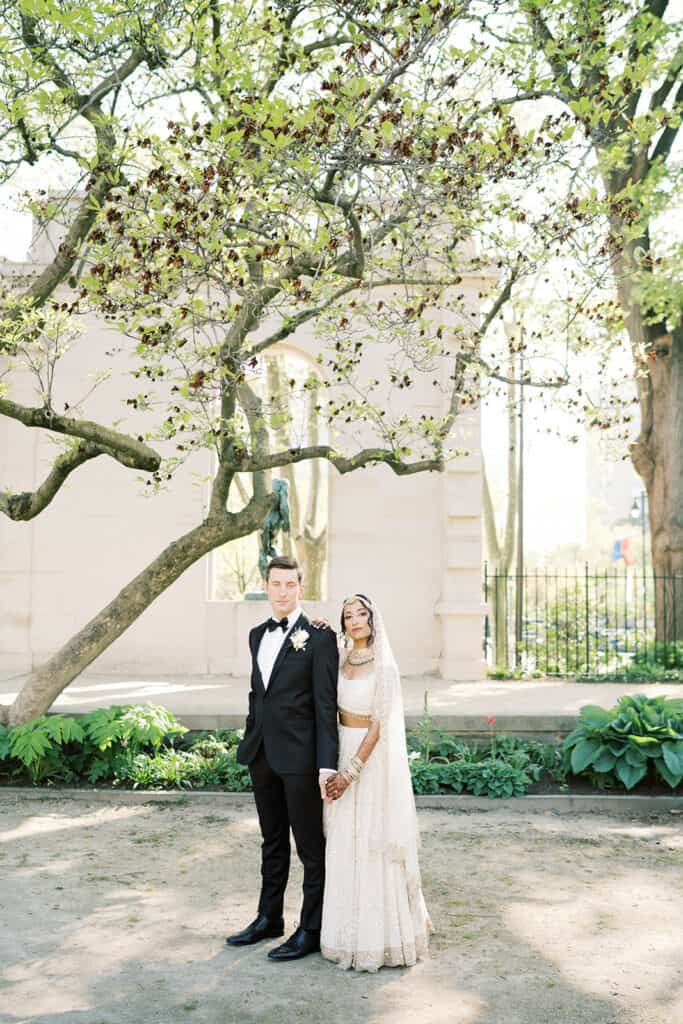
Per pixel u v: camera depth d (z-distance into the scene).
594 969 4.66
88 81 8.80
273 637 4.96
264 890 5.06
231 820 7.71
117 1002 4.25
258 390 24.72
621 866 6.53
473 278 13.32
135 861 6.55
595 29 7.68
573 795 8.39
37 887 5.96
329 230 7.25
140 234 6.86
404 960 4.68
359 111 6.92
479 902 5.72
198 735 9.48
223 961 4.75
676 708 8.92
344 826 4.76
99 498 13.93
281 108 6.11
